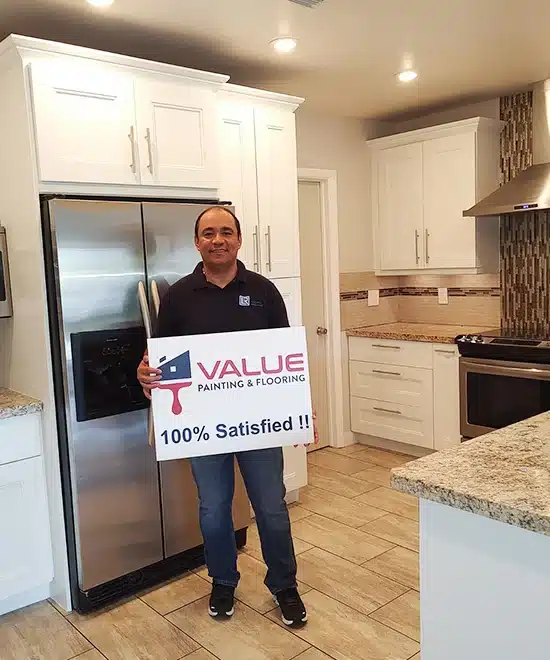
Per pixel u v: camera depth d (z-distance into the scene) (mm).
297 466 3441
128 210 2461
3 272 2578
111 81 2443
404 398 4164
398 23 2631
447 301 4477
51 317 2373
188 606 2484
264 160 3170
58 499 2451
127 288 2477
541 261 3906
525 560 1194
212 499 2367
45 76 2270
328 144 4266
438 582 1359
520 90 3822
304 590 2545
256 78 3387
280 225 3273
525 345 3438
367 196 4551
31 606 2541
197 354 2188
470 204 3922
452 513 1305
